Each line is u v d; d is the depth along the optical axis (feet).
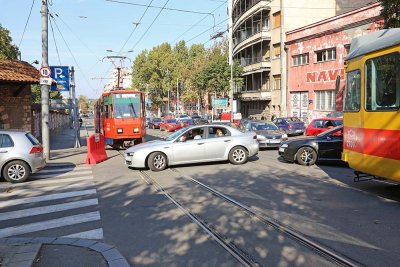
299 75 130.21
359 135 30.78
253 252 18.60
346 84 33.91
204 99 254.47
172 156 45.96
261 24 151.02
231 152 48.06
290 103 136.05
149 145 46.39
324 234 20.86
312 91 123.54
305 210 25.84
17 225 24.98
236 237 20.88
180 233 21.95
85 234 22.43
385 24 65.51
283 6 138.92
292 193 31.12
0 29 119.85
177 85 276.62
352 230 21.44
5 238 22.21
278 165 46.96
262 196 30.30
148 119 195.83
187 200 29.94
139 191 34.04
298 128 99.96
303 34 127.54
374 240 19.75
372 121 28.68
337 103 111.24
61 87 74.13
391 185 33.71
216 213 25.88
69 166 52.90
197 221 24.14
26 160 40.60
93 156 55.21
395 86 25.96
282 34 139.23
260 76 161.58
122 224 24.20
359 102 30.81
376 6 98.27
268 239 20.39
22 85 65.51
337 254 17.93
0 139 40.70
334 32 112.98
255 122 73.15
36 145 41.98
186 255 18.61
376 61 28.30
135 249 19.72
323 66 118.11
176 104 302.86
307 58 126.41
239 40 186.60
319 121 77.05
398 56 25.66
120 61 131.44
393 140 26.11
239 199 29.53
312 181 36.09
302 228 21.99
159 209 27.53
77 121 82.58
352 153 32.22
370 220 23.29
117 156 64.18
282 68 139.44
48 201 31.42
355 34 105.40
